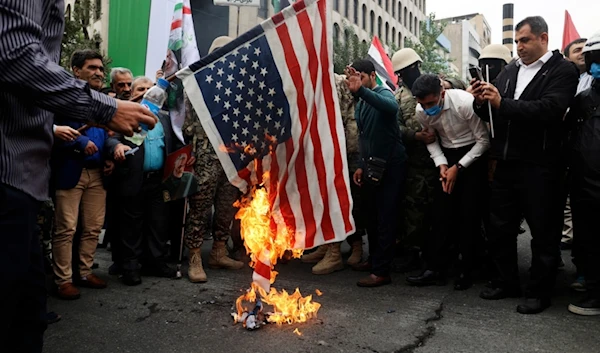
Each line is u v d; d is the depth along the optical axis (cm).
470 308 356
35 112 161
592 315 337
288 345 290
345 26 3005
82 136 371
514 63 371
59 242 369
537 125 344
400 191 414
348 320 331
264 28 356
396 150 411
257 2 596
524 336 303
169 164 420
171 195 418
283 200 363
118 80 425
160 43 559
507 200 368
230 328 316
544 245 346
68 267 373
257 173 361
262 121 358
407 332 310
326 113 362
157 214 434
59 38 171
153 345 290
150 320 330
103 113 160
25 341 193
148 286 409
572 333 307
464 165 390
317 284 421
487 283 425
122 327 317
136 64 564
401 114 456
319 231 362
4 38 139
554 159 345
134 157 404
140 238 425
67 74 154
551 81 336
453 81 471
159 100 308
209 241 606
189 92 350
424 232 445
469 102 382
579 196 340
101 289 399
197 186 419
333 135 362
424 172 443
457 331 312
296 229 362
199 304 362
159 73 477
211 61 353
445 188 396
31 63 144
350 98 482
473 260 401
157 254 436
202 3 1518
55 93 150
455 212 412
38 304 195
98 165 387
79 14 891
